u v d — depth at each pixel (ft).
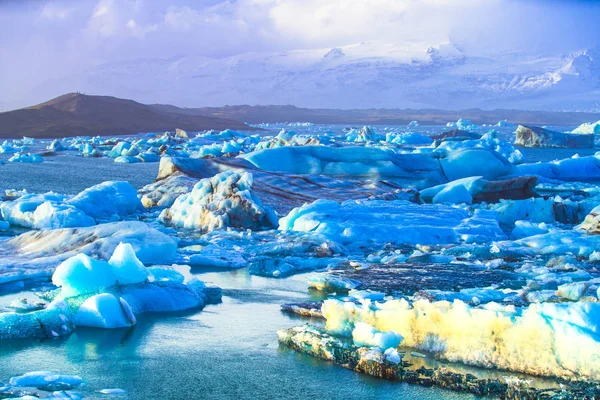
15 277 34.76
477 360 22.81
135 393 21.12
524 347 22.12
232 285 36.32
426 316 24.23
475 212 58.54
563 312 21.97
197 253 43.75
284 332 25.98
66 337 26.63
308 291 35.01
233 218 54.29
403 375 22.15
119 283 30.60
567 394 19.94
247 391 21.40
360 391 21.40
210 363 23.88
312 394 21.18
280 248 44.93
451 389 21.38
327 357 24.17
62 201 59.31
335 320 26.07
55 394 20.33
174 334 27.17
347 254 45.39
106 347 25.49
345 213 53.98
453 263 42.01
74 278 29.22
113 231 41.81
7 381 21.83
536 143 196.34
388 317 25.03
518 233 52.19
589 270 39.58
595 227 49.32
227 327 28.22
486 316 22.94
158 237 41.63
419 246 46.75
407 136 204.03
